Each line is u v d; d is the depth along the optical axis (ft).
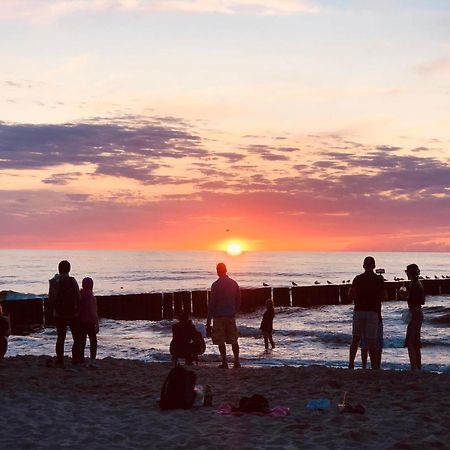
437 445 21.16
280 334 90.07
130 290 251.19
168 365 44.09
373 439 22.38
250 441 22.22
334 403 28.84
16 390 32.32
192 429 24.07
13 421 25.31
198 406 28.50
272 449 21.09
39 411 27.30
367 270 38.68
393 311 131.54
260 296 142.00
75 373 37.76
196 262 650.84
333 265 595.06
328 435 22.80
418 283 39.55
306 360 65.05
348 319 121.19
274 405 28.73
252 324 111.96
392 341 81.10
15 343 82.02
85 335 42.29
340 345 78.95
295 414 26.58
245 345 79.25
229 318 41.73
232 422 25.14
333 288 154.51
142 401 29.99
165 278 350.64
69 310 40.50
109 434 23.26
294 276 382.42
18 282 316.81
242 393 31.89
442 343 79.36
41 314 114.32
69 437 22.97
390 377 35.53
